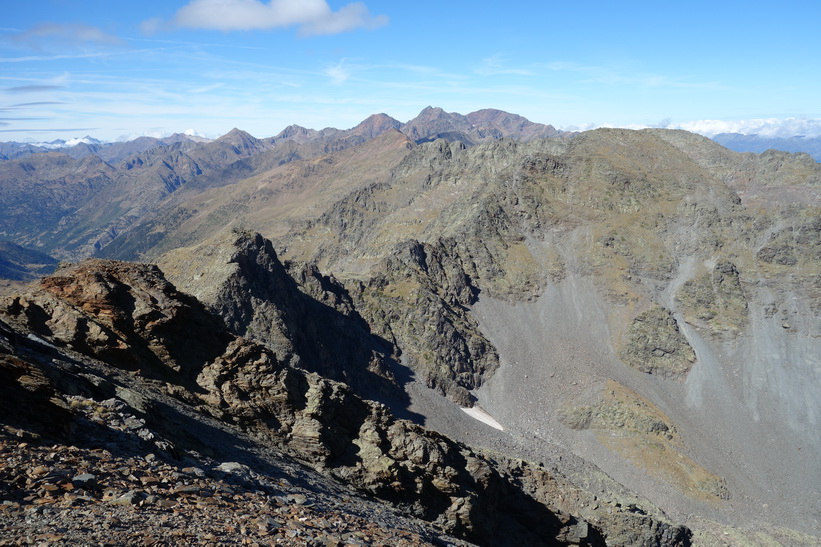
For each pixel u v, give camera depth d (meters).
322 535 26.11
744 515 177.50
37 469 22.11
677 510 177.25
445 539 54.44
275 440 69.31
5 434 24.25
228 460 46.56
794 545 164.12
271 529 24.42
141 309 70.12
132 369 64.19
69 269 76.25
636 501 165.62
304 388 76.94
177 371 69.94
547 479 112.75
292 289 193.50
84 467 24.20
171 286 78.69
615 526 109.38
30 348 47.81
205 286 170.12
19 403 27.27
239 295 168.00
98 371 54.06
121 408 36.12
